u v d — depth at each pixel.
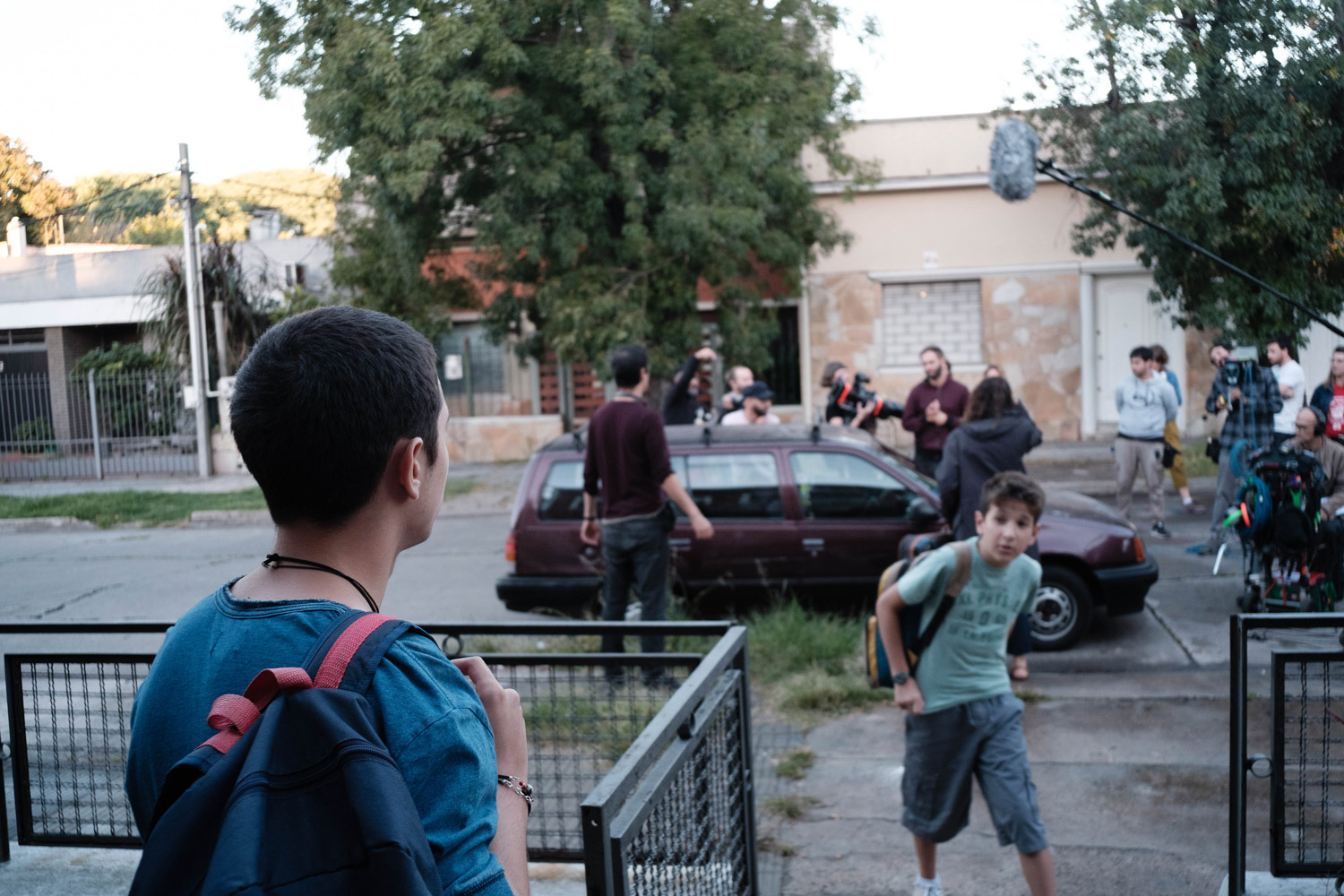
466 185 14.68
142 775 1.09
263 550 12.60
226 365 19.08
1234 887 3.32
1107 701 6.09
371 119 13.13
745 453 7.81
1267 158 6.66
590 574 7.60
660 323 15.17
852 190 16.22
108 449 19.16
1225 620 7.61
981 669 3.48
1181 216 7.34
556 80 14.00
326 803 0.91
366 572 1.17
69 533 14.77
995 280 17.89
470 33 12.90
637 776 2.01
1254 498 6.98
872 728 5.79
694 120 14.01
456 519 14.34
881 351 18.30
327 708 0.95
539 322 16.38
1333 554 6.93
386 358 1.14
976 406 6.54
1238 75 6.73
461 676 1.10
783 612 7.48
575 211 14.55
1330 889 3.33
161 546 13.27
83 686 3.57
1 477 19.17
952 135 17.77
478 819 1.02
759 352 15.59
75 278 19.91
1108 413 17.84
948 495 6.52
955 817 3.51
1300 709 3.33
